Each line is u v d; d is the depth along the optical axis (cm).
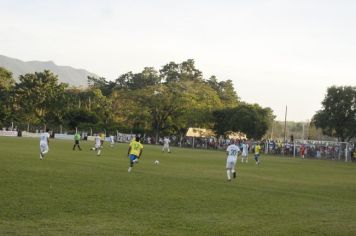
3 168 2336
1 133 9088
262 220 1285
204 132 10550
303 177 2975
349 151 7100
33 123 10762
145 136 10212
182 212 1345
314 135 12700
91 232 1041
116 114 10844
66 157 3488
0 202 1337
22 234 991
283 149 7806
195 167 3241
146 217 1241
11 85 11419
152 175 2428
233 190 1964
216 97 10706
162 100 9819
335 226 1241
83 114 10619
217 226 1171
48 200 1420
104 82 14550
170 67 14238
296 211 1473
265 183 2383
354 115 7900
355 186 2533
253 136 9731
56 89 10969
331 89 8019
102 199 1501
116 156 3959
